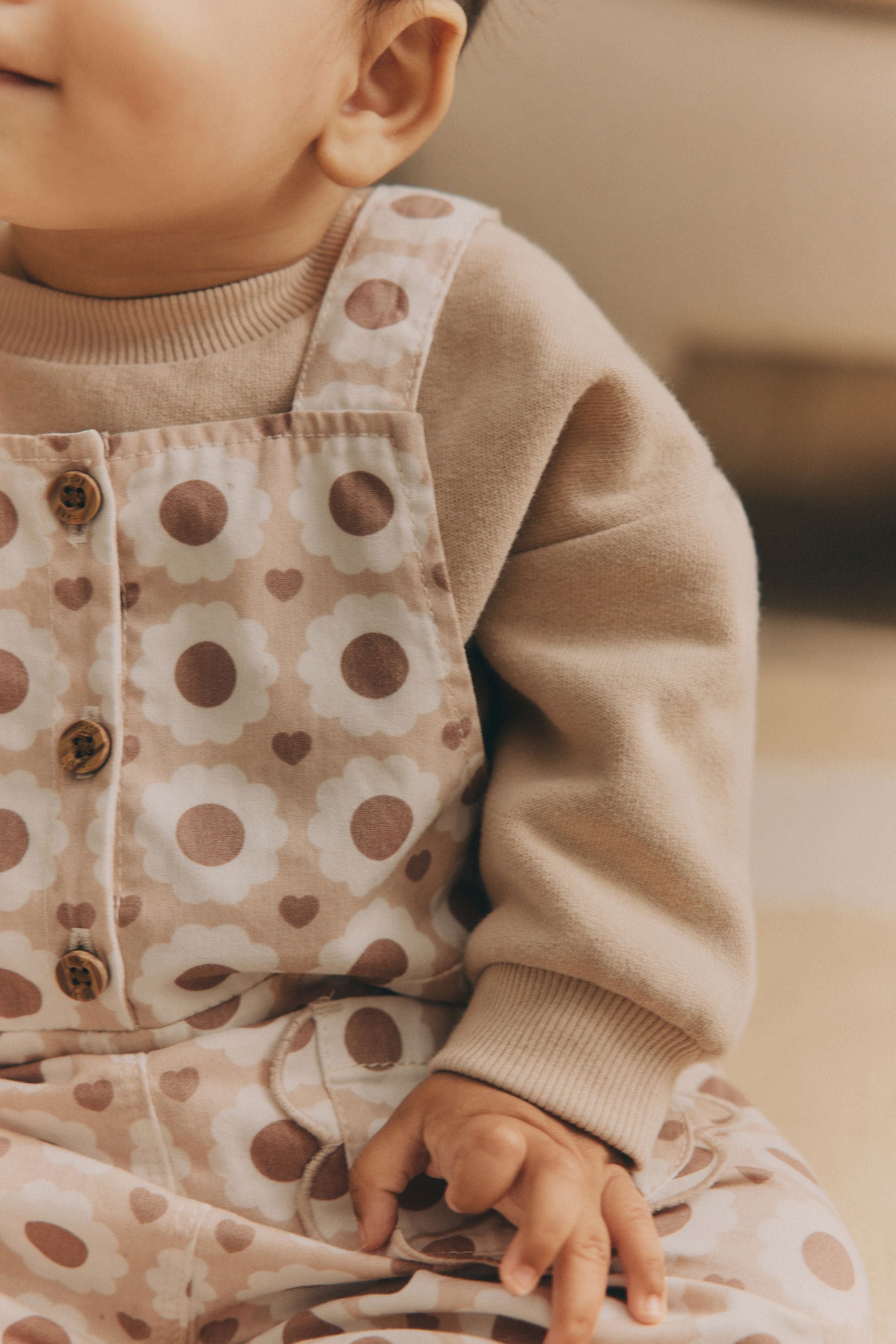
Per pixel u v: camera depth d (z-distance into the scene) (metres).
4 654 0.50
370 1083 0.51
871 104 1.25
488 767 0.57
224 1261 0.48
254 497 0.51
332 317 0.53
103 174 0.44
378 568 0.51
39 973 0.50
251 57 0.45
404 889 0.53
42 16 0.41
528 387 0.51
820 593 1.54
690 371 1.42
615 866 0.52
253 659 0.50
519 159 1.24
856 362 1.42
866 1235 0.61
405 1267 0.47
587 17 1.19
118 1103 0.49
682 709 0.53
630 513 0.54
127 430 0.51
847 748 1.12
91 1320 0.49
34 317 0.53
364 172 0.51
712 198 1.28
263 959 0.50
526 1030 0.49
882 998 0.79
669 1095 0.50
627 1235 0.46
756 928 0.80
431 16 0.50
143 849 0.49
